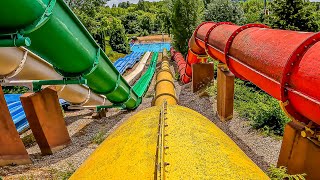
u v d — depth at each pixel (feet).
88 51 26.68
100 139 42.06
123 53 180.24
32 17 17.75
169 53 167.84
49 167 32.81
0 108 31.96
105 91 38.29
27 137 45.09
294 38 20.27
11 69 24.39
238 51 29.35
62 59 24.41
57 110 38.58
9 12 16.62
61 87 37.42
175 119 14.12
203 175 8.80
